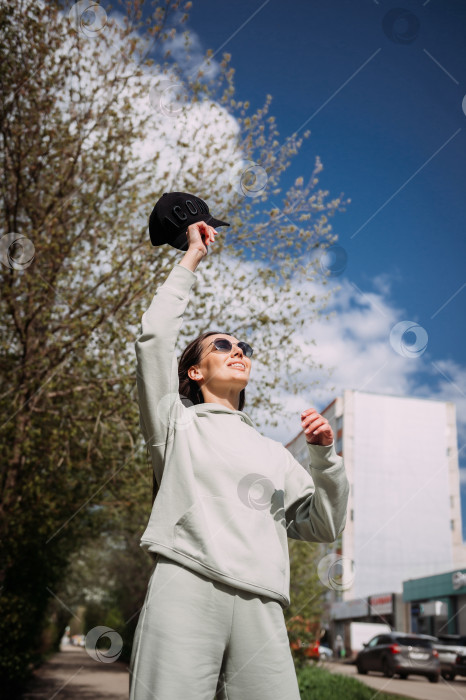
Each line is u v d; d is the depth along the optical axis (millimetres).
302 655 11594
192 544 1485
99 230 8453
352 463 41656
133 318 7660
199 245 1764
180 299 1701
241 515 1549
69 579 20172
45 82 7883
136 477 9664
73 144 8359
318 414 1673
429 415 43406
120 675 19781
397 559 40438
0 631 9477
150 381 1627
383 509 41312
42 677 16562
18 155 7973
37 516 8875
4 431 7793
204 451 1627
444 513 42031
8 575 10484
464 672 16406
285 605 1583
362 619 36562
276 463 1756
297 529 1804
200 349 1931
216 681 1440
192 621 1417
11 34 7539
